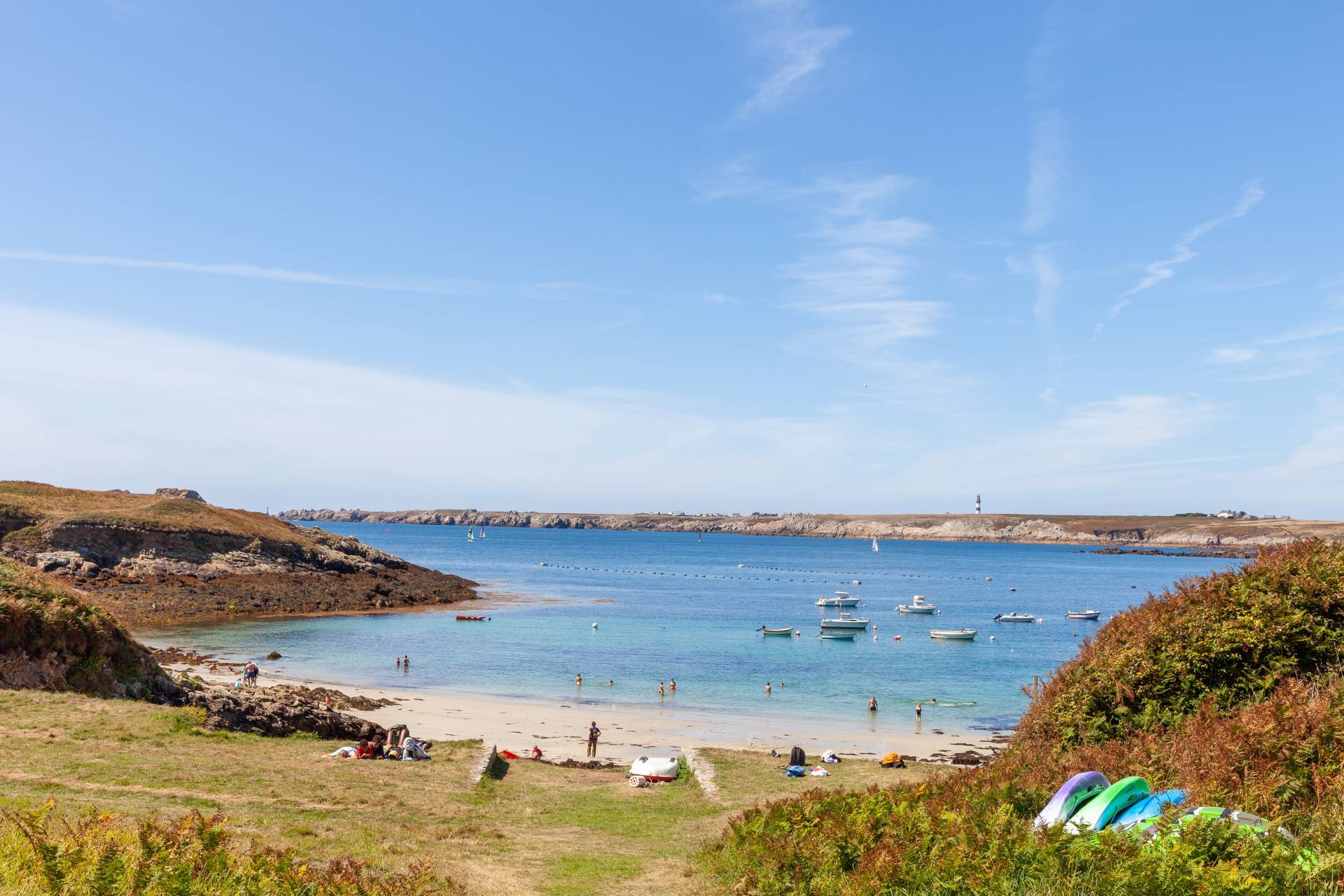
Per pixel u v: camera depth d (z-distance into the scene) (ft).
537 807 71.72
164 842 30.91
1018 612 386.73
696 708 166.50
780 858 38.01
